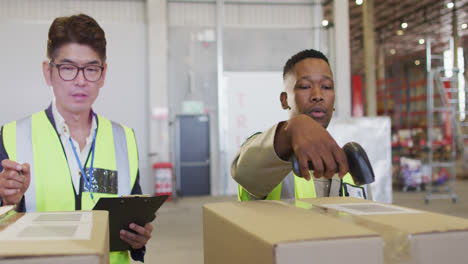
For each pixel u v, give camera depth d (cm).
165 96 709
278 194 91
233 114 750
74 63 109
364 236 36
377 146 473
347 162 45
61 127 116
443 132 1130
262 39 767
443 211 568
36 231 41
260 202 60
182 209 600
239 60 763
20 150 112
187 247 389
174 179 699
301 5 774
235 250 44
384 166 474
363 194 95
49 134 115
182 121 738
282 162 51
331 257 35
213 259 53
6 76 657
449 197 658
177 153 735
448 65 1173
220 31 748
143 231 101
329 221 43
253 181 59
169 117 740
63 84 110
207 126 745
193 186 739
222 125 746
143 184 707
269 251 34
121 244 104
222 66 750
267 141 50
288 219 45
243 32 763
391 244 38
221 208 55
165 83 709
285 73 99
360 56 1719
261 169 55
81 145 120
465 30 1394
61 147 115
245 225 42
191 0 743
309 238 35
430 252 38
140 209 96
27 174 85
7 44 657
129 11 707
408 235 38
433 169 905
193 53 746
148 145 711
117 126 130
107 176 120
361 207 54
